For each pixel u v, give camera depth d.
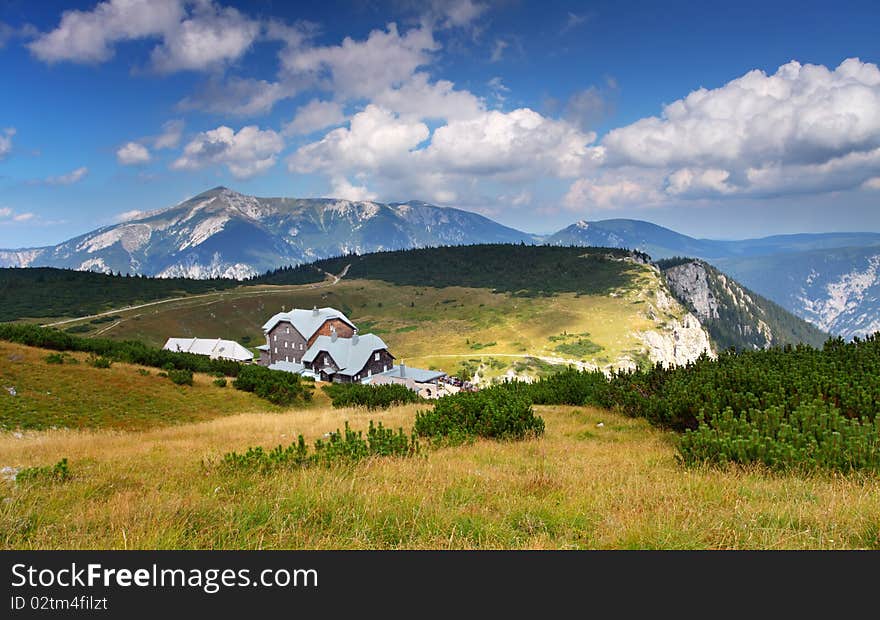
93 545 5.97
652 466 10.90
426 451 12.62
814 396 12.77
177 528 6.46
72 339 45.50
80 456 13.55
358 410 31.50
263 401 42.78
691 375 18.31
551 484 8.78
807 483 8.47
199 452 13.99
